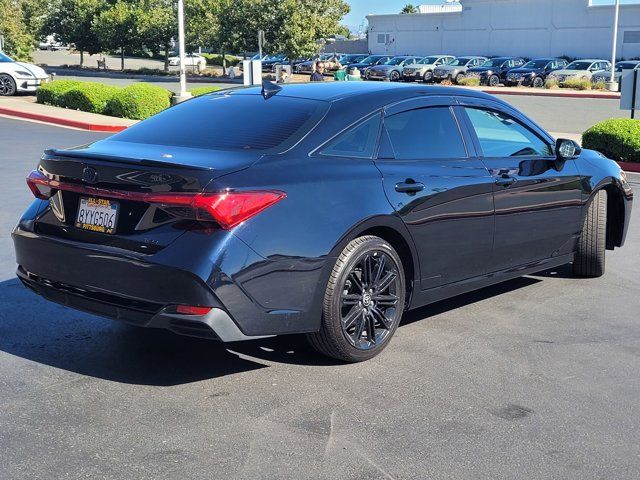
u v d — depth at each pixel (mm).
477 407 4070
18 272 4695
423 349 4918
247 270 3922
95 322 5281
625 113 26078
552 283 6621
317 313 4273
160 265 3865
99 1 53844
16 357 4605
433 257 4949
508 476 3371
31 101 23953
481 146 5398
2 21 39719
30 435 3648
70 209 4336
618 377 4543
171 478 3285
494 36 57469
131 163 4004
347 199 4348
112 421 3812
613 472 3432
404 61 47406
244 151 4297
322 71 19594
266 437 3676
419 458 3510
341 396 4164
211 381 4328
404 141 4898
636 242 8258
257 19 45312
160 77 46344
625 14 50750
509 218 5480
